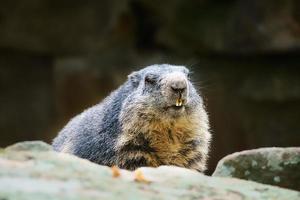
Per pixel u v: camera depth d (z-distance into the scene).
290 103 26.92
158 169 8.18
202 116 12.70
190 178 7.89
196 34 27.59
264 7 25.88
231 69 27.80
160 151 12.39
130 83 12.99
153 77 12.34
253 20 26.20
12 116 28.25
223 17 27.12
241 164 9.62
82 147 12.84
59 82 28.50
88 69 28.39
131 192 6.84
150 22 28.70
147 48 28.86
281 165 9.58
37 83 28.50
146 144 12.32
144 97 12.22
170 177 7.80
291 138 26.81
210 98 27.45
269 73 27.27
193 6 27.91
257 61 27.56
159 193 7.02
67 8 27.47
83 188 6.69
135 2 28.47
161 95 12.09
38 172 7.08
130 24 28.52
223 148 27.16
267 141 27.00
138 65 28.16
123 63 28.41
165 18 28.11
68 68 28.50
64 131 14.43
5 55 28.11
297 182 9.56
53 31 27.55
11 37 27.27
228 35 26.88
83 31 27.84
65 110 28.56
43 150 8.30
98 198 6.38
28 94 28.44
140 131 12.22
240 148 27.16
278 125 26.88
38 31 27.41
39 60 28.50
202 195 7.23
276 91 26.95
